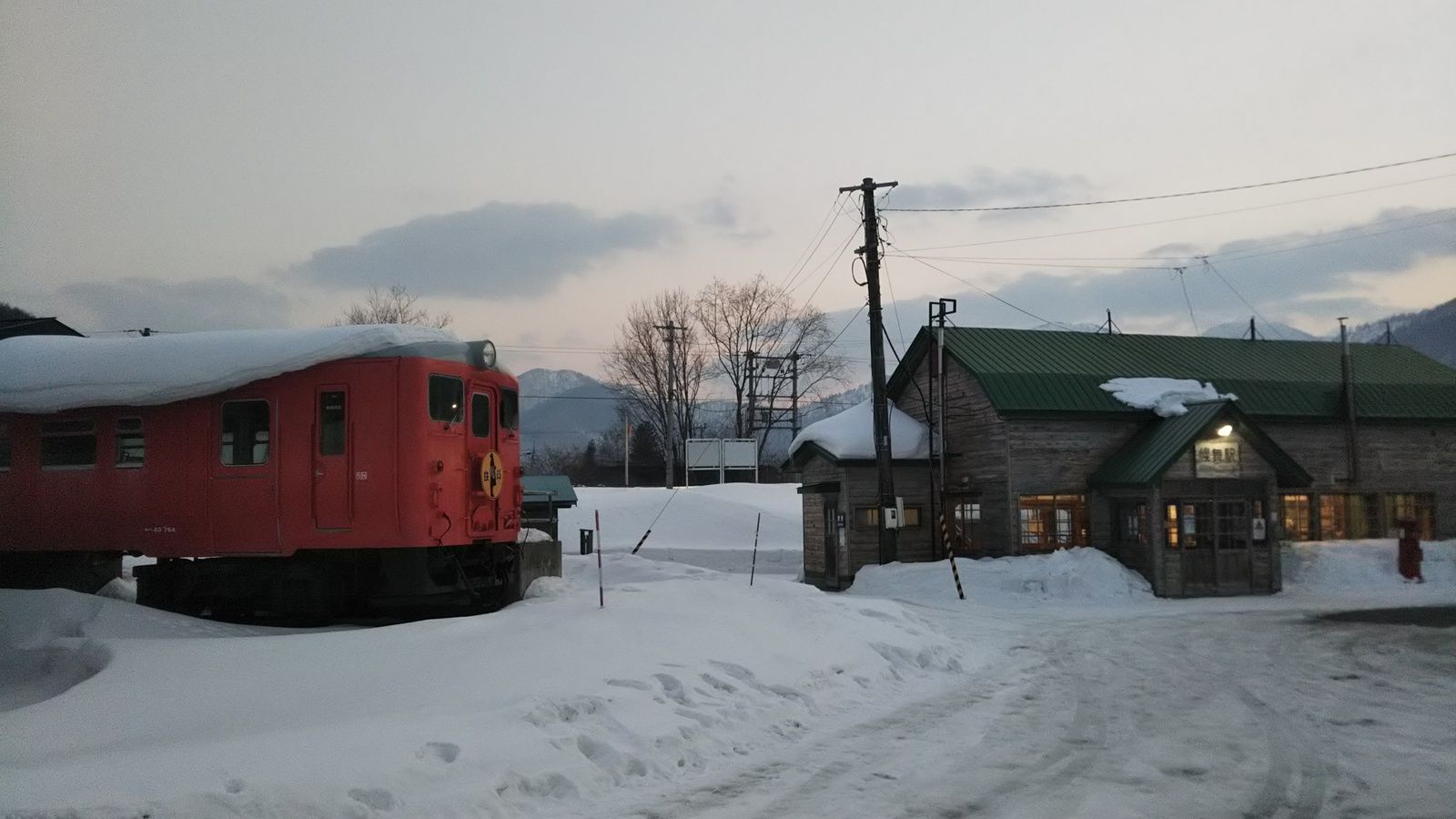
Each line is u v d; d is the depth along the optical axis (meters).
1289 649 14.73
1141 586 23.20
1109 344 30.69
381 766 6.41
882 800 7.00
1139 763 8.09
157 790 5.63
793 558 34.22
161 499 13.34
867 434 28.09
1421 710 10.28
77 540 13.59
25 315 25.55
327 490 12.89
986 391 25.64
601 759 7.48
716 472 64.00
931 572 23.77
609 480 72.75
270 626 13.09
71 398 13.32
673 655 10.30
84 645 9.80
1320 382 29.95
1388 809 6.77
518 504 15.05
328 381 13.02
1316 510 28.94
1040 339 29.97
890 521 25.33
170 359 13.37
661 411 63.69
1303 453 29.12
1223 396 26.62
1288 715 10.02
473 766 6.71
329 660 9.20
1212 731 9.30
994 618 18.73
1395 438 30.05
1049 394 26.02
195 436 13.31
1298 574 25.23
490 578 14.35
